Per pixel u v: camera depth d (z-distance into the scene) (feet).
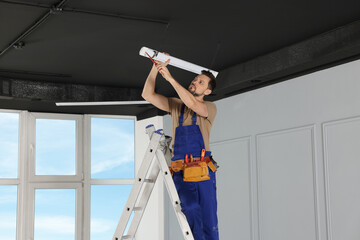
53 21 14.05
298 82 16.99
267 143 18.15
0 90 20.25
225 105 20.62
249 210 18.80
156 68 8.98
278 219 17.37
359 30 13.83
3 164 23.48
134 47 16.56
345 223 14.78
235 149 19.79
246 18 13.92
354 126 14.73
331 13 13.57
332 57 14.90
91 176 25.22
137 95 22.72
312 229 15.93
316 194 15.87
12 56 17.47
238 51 16.89
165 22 14.14
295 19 14.01
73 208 24.67
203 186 8.68
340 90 15.33
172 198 8.77
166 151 9.36
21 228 23.27
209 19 14.01
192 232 8.78
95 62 18.39
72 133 25.11
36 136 24.31
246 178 19.07
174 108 9.11
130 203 9.37
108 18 13.82
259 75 17.29
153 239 24.13
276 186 17.57
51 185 24.23
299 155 16.67
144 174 9.29
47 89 21.20
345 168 14.92
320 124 15.96
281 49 16.46
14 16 13.61
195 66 9.53
